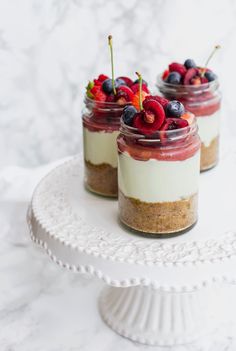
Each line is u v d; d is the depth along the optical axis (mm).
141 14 1031
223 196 696
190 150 609
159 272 590
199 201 687
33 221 673
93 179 702
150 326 722
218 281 595
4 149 1070
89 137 688
